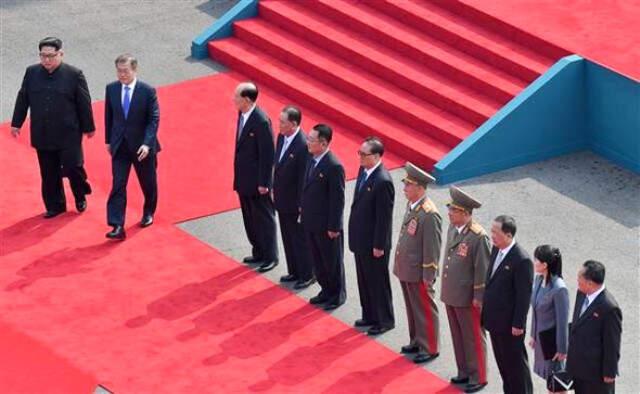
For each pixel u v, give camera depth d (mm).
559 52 51750
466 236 39531
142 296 44375
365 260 42094
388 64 53906
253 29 57719
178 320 43281
